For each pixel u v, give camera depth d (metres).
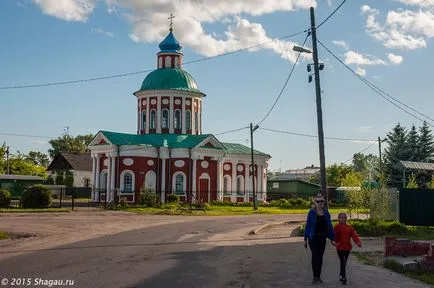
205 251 17.67
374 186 30.70
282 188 78.62
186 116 61.56
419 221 29.20
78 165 82.06
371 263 15.30
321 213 12.14
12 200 53.28
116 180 55.16
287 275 12.95
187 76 62.91
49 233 23.56
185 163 57.53
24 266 13.77
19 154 88.31
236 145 68.44
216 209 49.78
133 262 14.73
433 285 12.00
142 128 61.72
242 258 15.93
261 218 38.72
